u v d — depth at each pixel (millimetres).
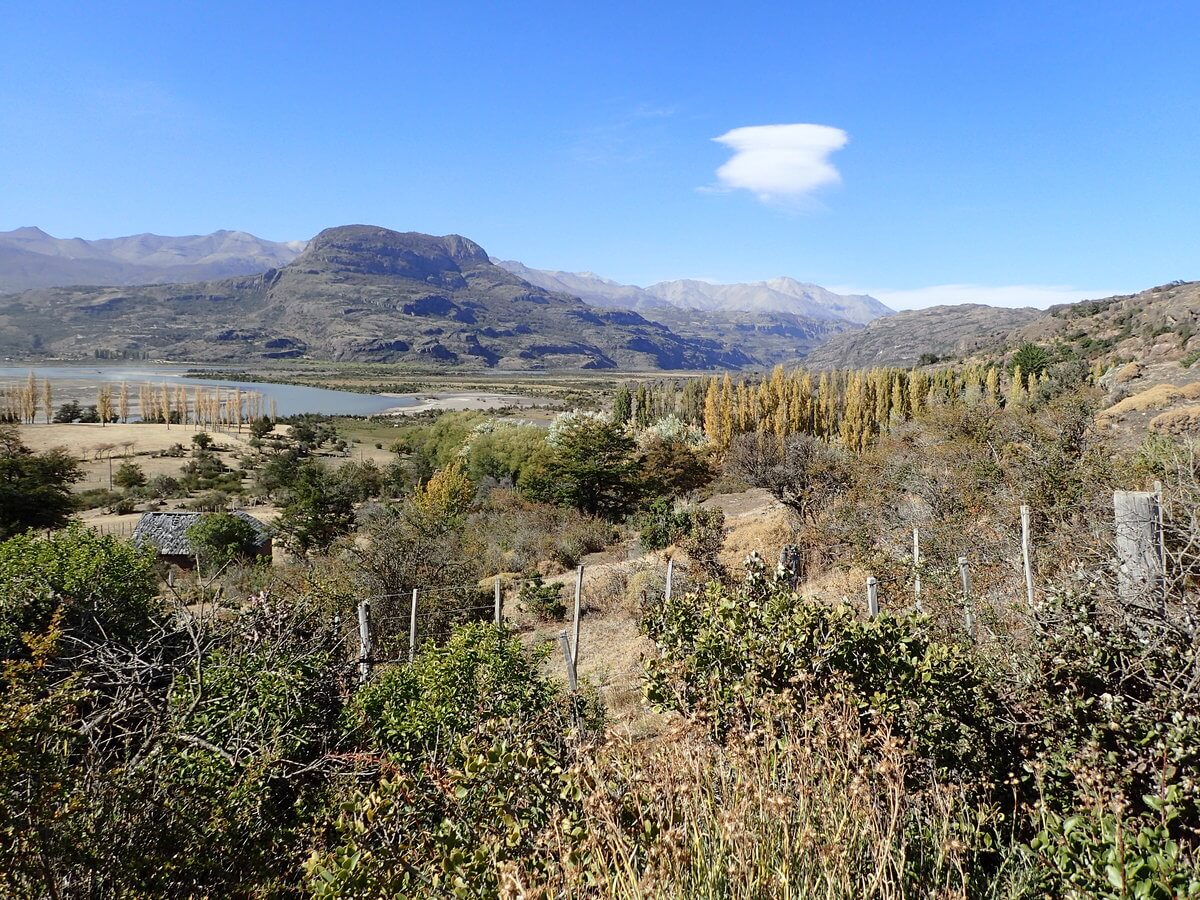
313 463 47344
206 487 47969
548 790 2764
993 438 12836
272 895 3598
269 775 4246
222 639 6625
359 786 4551
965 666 3623
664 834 2133
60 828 2924
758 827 2268
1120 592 3572
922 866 2545
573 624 14586
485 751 2988
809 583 11906
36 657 4660
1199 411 15062
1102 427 14188
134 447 64688
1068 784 3045
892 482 13016
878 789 2676
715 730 3301
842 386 52469
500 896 2131
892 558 8758
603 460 32281
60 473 27734
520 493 34969
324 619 8117
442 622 13094
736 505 28766
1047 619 3496
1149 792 2871
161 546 23672
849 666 3605
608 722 6512
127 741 3820
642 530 22438
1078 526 6863
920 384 44656
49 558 8195
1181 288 79250
